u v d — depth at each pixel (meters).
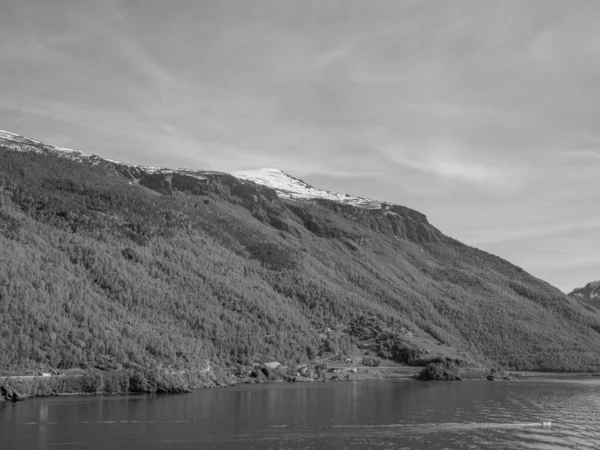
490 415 191.50
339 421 174.00
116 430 153.38
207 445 140.62
